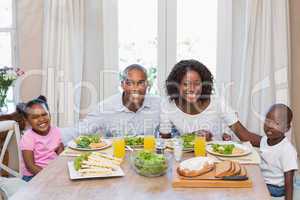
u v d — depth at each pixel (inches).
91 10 128.1
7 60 131.0
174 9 127.3
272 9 118.4
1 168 103.9
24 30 127.9
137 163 67.3
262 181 63.5
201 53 128.9
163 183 63.3
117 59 129.6
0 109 121.3
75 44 126.4
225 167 64.6
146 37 130.1
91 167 68.1
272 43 120.7
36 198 57.4
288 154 81.4
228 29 124.6
